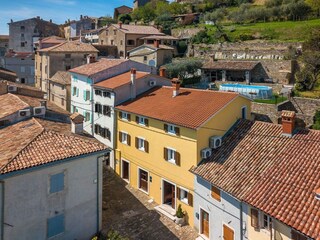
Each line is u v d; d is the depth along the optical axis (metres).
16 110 24.69
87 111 40.94
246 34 74.81
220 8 100.38
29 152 19.08
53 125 24.33
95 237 20.72
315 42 53.75
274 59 59.69
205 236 24.08
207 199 23.52
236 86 52.03
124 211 28.05
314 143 21.81
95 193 22.14
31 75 77.38
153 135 29.61
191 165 25.47
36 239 19.25
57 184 19.94
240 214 20.14
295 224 15.86
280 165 20.86
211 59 66.06
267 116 41.22
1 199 17.53
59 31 118.19
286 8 81.38
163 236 24.45
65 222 20.61
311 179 18.69
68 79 52.22
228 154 24.22
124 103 34.72
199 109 27.30
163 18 103.12
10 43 100.44
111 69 40.62
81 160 21.08
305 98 42.09
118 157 34.94
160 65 71.06
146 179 31.36
